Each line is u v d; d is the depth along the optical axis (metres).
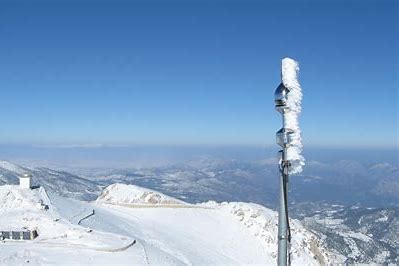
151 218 65.25
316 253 62.81
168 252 47.72
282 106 5.34
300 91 5.32
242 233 63.09
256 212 68.12
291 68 5.36
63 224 44.97
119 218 61.59
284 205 5.77
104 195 74.00
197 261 47.22
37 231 43.31
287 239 5.84
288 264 5.89
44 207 52.81
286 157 5.39
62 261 35.47
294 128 5.30
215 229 63.25
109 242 41.62
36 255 36.59
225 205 72.31
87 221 53.00
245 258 54.69
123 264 36.47
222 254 54.00
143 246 42.97
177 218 65.81
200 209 70.38
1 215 48.91
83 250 38.91
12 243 39.94
